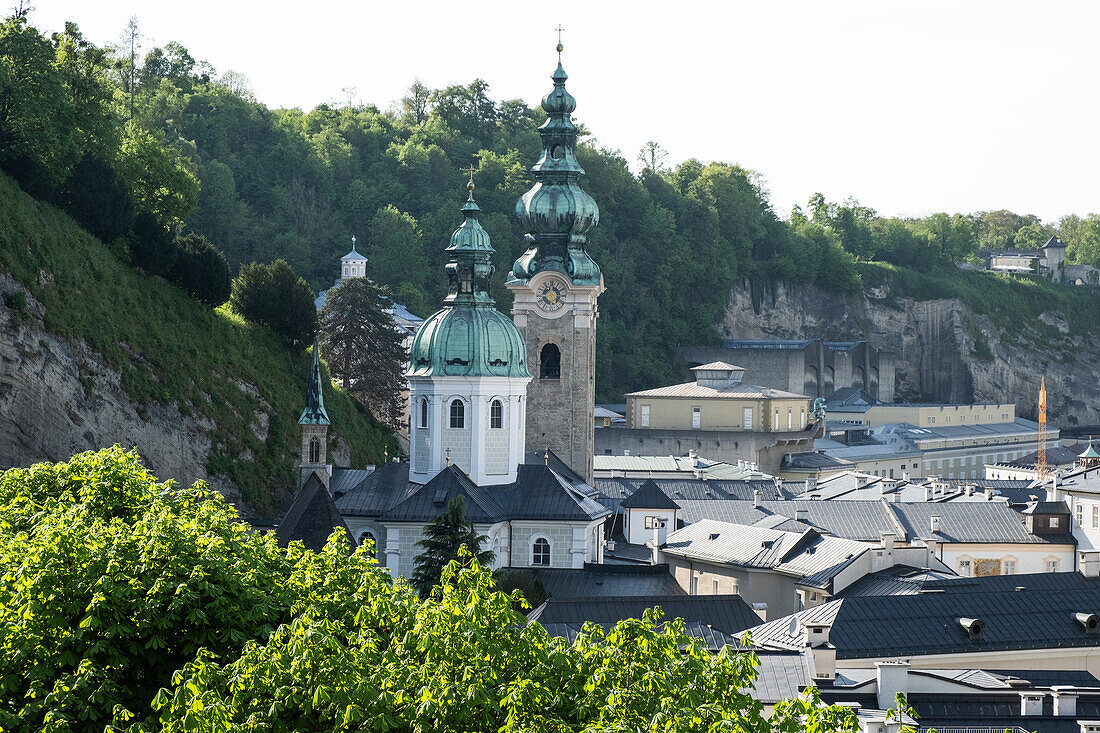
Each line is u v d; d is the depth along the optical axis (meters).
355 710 52.25
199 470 160.00
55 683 58.25
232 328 182.38
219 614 62.47
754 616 124.00
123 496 81.75
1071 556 169.75
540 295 187.00
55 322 146.12
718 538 161.38
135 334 160.75
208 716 51.34
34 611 60.88
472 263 155.00
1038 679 97.38
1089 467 199.25
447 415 151.38
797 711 53.69
